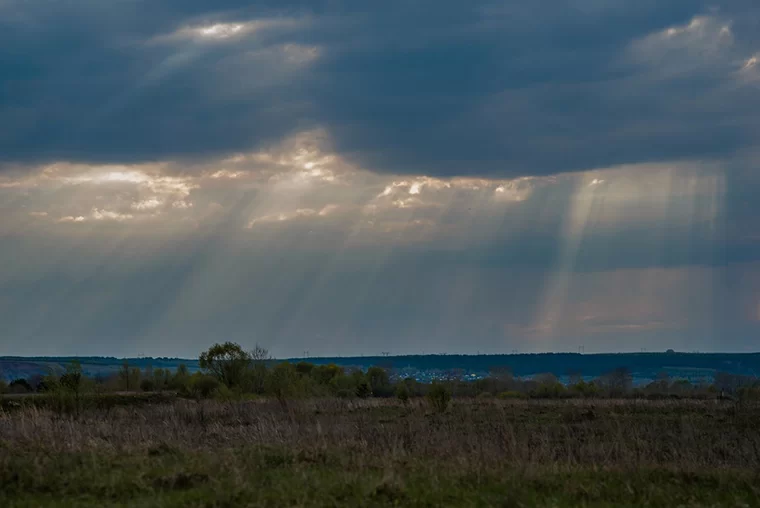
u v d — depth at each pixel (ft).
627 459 83.66
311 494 57.47
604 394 350.23
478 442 96.32
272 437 98.17
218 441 99.30
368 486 59.52
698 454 97.35
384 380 397.39
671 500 63.10
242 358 299.79
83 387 185.47
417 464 75.15
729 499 64.44
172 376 366.22
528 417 181.57
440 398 201.57
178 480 62.49
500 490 63.87
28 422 103.76
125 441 89.97
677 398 293.64
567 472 74.69
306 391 228.63
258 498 54.85
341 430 109.40
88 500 57.00
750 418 170.71
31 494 59.31
